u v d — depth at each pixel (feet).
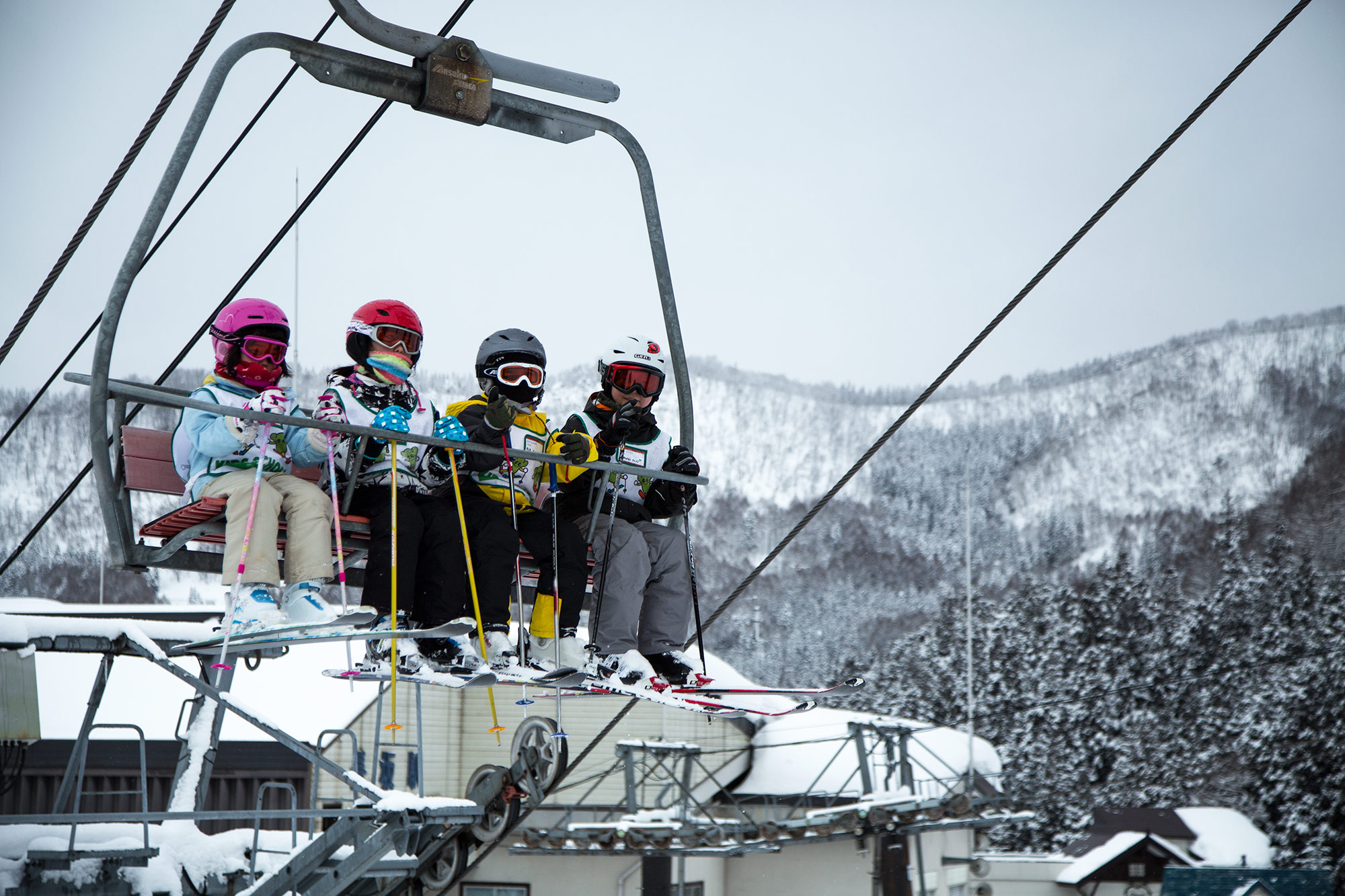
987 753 83.92
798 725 77.82
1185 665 216.33
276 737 23.22
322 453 17.22
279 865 28.22
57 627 23.27
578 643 18.76
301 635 16.33
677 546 20.30
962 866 73.36
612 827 59.62
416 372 19.15
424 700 66.80
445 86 18.65
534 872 62.80
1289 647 213.87
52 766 57.26
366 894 29.30
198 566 18.38
